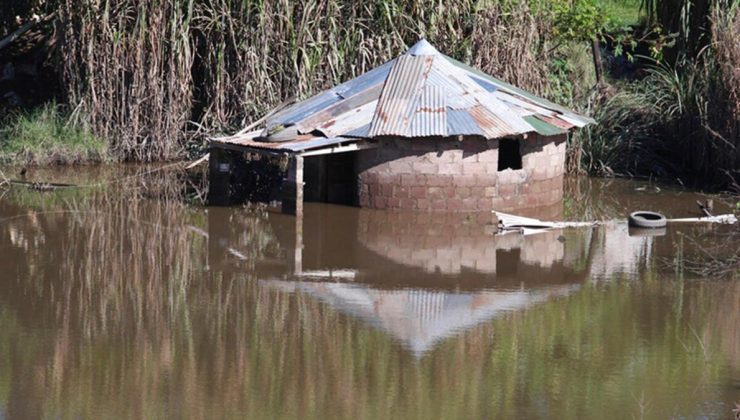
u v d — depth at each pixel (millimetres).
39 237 25594
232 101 33094
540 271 23250
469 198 27438
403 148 27234
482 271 23219
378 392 17266
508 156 29625
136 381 17688
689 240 25531
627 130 32688
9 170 31969
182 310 20891
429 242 25219
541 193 28547
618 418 16344
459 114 27203
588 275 22984
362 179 27859
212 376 17875
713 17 31359
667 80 32844
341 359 18547
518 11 32156
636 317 20484
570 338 19438
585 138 32562
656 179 31812
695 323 20156
